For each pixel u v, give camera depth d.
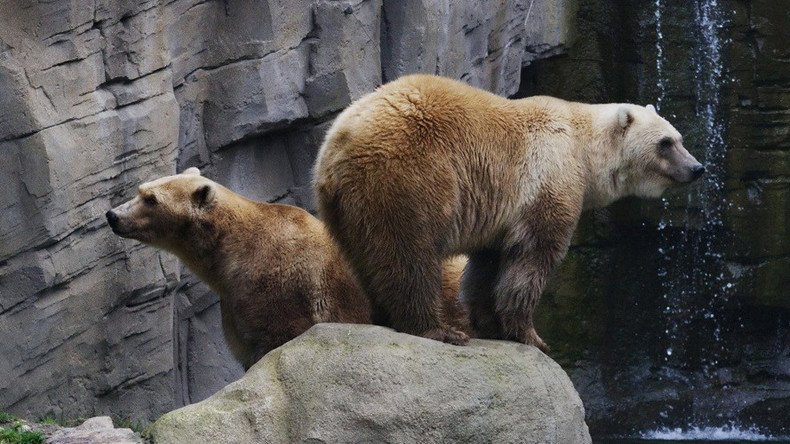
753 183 25.45
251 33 16.77
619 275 26.45
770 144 25.14
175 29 15.60
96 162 13.91
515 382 10.55
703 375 26.30
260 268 12.84
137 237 12.86
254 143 17.55
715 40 25.34
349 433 10.03
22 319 13.10
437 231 10.73
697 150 25.67
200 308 16.83
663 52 25.72
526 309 11.45
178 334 16.52
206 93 16.59
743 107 25.25
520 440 10.37
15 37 12.76
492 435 10.27
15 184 12.83
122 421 14.74
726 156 25.48
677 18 25.55
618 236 26.31
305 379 10.27
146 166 14.88
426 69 19.89
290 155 18.20
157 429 10.03
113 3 14.08
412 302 10.78
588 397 25.92
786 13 24.70
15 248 12.89
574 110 12.17
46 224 13.17
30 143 12.93
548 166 11.41
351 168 10.53
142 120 14.68
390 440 10.01
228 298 13.06
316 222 13.39
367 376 10.19
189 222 12.88
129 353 14.89
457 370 10.40
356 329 10.62
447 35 20.62
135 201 12.84
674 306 26.44
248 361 13.26
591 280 26.25
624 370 26.41
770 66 24.95
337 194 10.66
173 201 12.83
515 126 11.41
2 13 12.59
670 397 26.02
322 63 17.77
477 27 22.20
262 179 17.72
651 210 25.75
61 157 13.30
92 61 13.87
